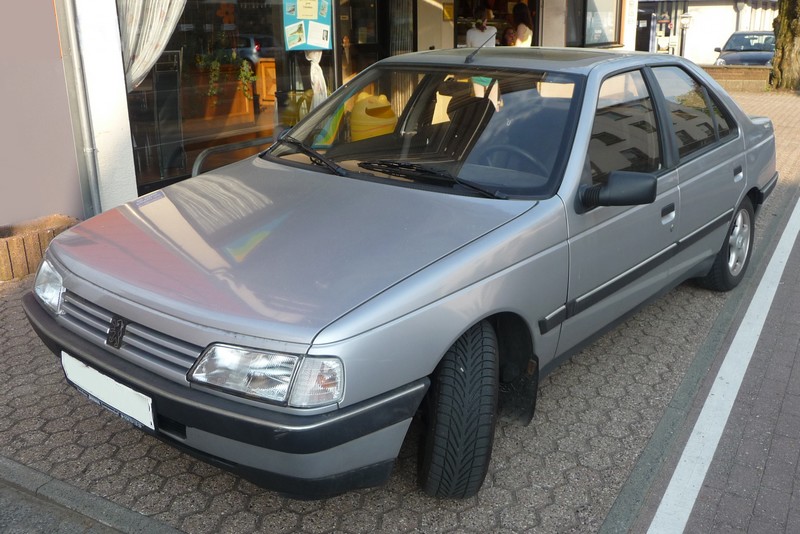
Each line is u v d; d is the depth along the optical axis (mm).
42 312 3189
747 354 4641
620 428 3799
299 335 2531
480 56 4211
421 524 3070
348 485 2705
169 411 2670
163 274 2873
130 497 3170
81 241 3250
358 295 2682
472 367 2955
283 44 8016
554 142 3559
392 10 10281
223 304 2664
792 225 7301
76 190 6055
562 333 3502
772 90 19766
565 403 4023
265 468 2613
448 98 3941
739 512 3221
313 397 2518
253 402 2555
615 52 4414
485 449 2996
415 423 3312
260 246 2996
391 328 2650
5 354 4383
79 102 5871
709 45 34312
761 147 5461
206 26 7164
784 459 3592
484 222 3156
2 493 3199
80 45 5797
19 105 5625
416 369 2742
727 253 5312
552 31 13023
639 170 3947
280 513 3105
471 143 3680
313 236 3047
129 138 6281
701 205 4543
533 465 3482
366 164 3711
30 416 3754
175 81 6922
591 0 14109
